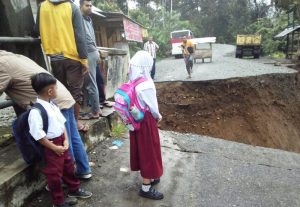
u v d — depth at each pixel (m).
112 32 19.12
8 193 3.32
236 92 12.60
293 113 13.84
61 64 4.33
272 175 4.78
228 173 4.70
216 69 16.02
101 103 6.22
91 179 4.28
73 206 3.67
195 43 19.78
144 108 3.68
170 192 4.06
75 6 4.20
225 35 57.09
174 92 12.34
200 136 6.48
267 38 31.17
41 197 3.78
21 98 3.43
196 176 4.53
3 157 3.83
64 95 3.71
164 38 32.69
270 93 13.50
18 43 4.39
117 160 4.86
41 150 3.26
